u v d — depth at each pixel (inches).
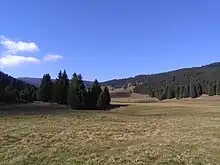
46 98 5438.0
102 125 1728.6
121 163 848.9
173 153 935.7
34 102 5177.2
